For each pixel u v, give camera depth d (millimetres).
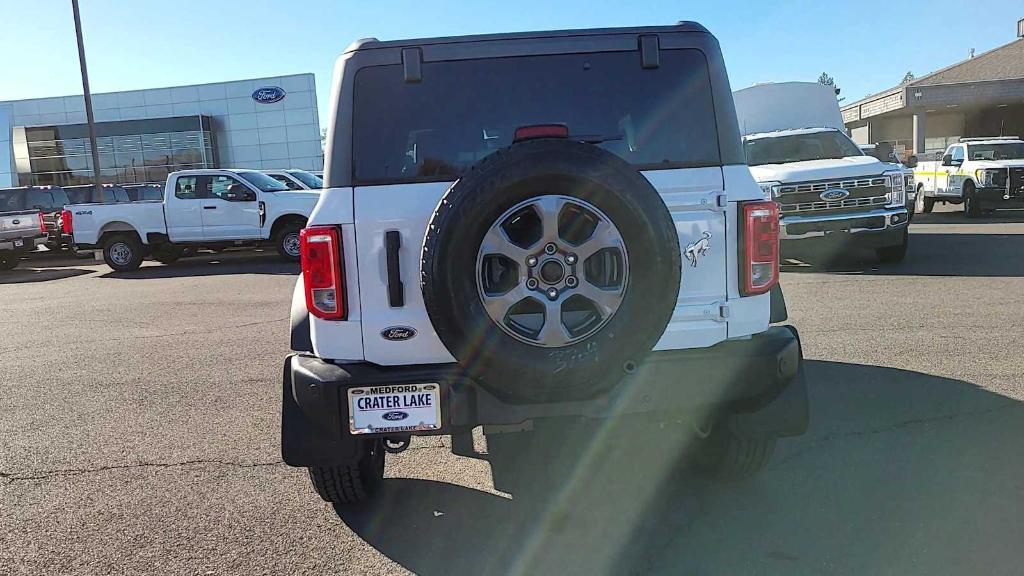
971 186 18203
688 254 3139
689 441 3910
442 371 3000
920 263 10844
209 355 7070
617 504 3645
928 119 35219
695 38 3250
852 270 10477
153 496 3908
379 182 3061
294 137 34750
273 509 3725
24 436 4926
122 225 15250
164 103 34625
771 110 13109
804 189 10164
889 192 10172
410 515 3627
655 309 2801
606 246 2777
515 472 4109
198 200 15133
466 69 3207
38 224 17547
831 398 4965
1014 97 26719
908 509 3424
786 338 3193
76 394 5906
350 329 3072
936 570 2924
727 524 3381
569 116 3230
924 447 4105
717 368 3031
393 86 3176
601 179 2732
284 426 3168
